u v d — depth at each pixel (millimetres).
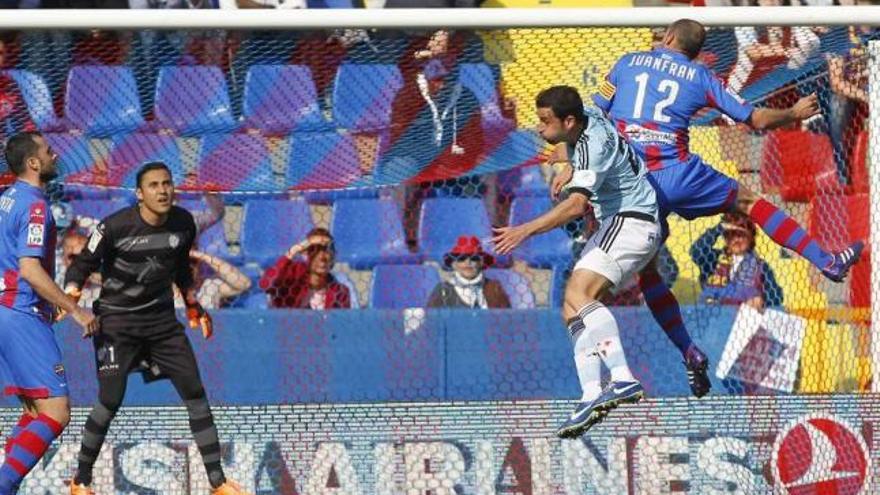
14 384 23688
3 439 25594
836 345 27625
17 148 23578
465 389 26781
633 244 21969
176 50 26828
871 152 26359
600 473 25703
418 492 25516
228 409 25469
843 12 24750
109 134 27219
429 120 27406
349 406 25562
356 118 27391
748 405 26031
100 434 23844
